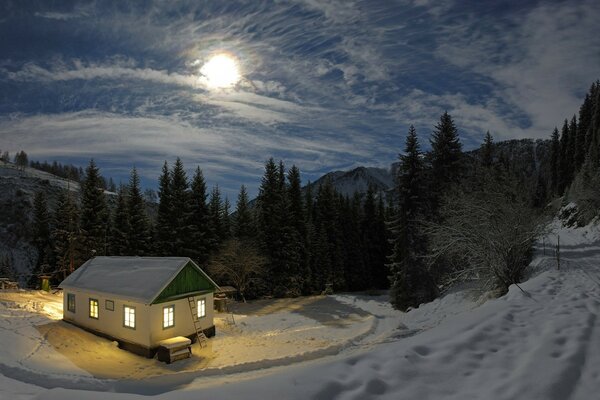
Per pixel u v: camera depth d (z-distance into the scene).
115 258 24.94
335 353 17.67
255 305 38.28
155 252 43.06
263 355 18.59
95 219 43.34
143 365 17.61
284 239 44.91
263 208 46.66
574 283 16.09
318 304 38.47
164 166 43.66
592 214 34.53
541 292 14.21
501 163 34.81
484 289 21.86
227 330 25.28
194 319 21.45
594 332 8.76
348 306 37.06
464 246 21.44
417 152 33.50
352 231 54.72
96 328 21.45
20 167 126.50
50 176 124.06
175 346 18.16
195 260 42.50
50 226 57.41
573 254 24.09
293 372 6.18
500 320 9.85
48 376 13.60
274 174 47.53
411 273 32.09
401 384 5.88
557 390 5.78
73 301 22.95
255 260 41.38
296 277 43.94
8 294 28.95
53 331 20.52
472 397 5.55
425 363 6.77
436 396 5.57
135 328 19.59
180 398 5.23
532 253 25.58
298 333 24.62
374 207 58.97
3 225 75.31
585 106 63.03
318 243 48.97
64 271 42.41
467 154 34.31
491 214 20.73
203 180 45.44
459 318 10.77
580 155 61.91
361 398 5.30
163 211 42.94
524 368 6.59
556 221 42.66
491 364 6.88
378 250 57.03
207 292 22.78
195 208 44.56
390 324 27.02
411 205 33.09
